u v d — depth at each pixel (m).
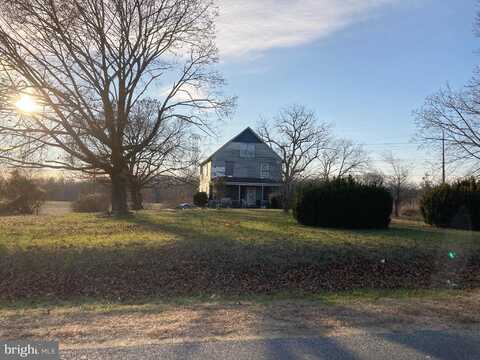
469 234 15.84
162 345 4.98
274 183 49.25
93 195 37.69
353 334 5.47
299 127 37.47
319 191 17.70
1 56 18.78
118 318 6.31
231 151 49.56
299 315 6.43
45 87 19.53
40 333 5.47
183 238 12.92
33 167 21.34
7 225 17.31
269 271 10.67
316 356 4.70
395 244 12.99
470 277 11.11
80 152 22.06
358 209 17.17
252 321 6.06
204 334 5.42
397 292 9.39
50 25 19.20
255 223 18.48
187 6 21.64
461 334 5.57
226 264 10.73
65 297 8.87
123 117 22.08
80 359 4.55
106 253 10.80
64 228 16.06
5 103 18.97
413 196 42.09
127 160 23.02
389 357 4.72
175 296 8.95
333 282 10.40
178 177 37.06
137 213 25.41
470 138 25.72
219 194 43.56
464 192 18.77
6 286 9.37
